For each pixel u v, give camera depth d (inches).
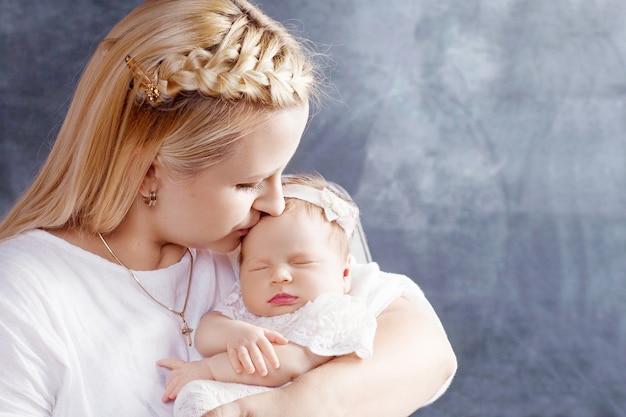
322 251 60.4
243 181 53.7
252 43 53.3
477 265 167.8
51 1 157.2
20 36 156.7
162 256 59.5
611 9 166.9
